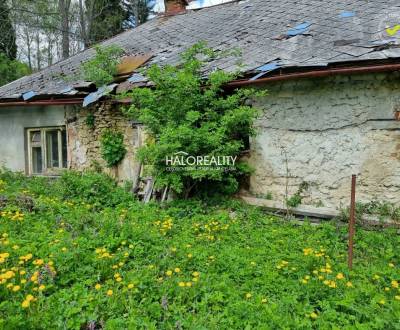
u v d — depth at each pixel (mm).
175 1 11609
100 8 23062
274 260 3570
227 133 5586
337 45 5254
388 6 6305
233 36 7445
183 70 5699
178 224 4844
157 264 3416
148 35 9820
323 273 3230
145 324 2471
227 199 5805
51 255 3303
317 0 7883
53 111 7988
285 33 6527
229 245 4055
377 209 4859
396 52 4480
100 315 2604
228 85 5695
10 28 19391
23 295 2764
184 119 5570
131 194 6438
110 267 3254
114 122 7352
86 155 7742
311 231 4625
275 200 5684
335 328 2418
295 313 2646
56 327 2426
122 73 7398
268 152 5746
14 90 8492
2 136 8531
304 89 5348
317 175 5352
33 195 5859
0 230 3902
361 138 5008
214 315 2639
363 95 4945
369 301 2834
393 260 3770
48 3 19875
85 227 4254
